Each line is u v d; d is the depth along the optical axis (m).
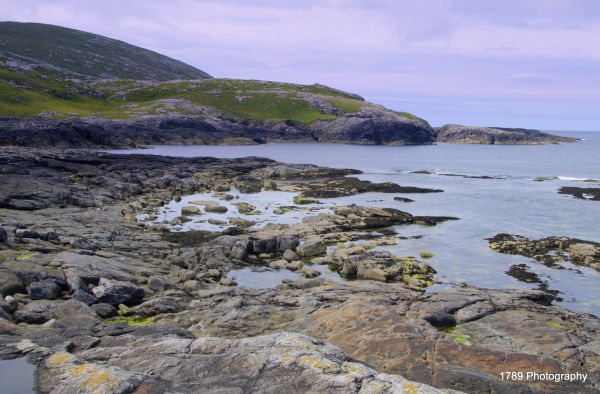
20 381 11.27
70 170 62.94
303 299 22.00
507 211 49.88
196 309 21.55
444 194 61.06
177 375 11.56
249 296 23.14
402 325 17.11
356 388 10.77
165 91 179.62
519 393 13.20
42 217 36.94
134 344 13.68
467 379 13.70
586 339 17.48
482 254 34.34
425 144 178.38
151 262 29.58
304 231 39.22
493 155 133.50
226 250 33.06
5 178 47.25
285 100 182.38
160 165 74.69
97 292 22.27
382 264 30.48
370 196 59.12
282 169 78.75
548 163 109.06
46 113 122.69
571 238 36.97
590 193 60.78
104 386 10.81
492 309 20.56
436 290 26.95
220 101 174.12
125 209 45.66
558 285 28.02
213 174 73.25
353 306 19.41
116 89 176.00
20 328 15.38
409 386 10.70
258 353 12.48
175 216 45.69
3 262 24.17
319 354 12.27
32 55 197.75
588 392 13.56
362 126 164.12
